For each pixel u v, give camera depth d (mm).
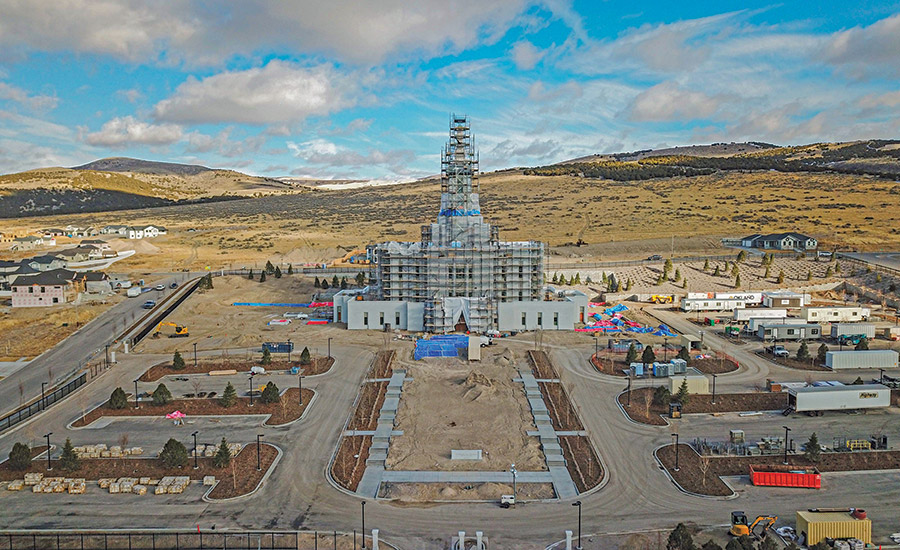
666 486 70562
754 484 70438
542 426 88188
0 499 68062
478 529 61875
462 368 116188
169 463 74375
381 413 93375
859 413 92750
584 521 63219
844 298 179750
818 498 67438
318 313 168125
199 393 101938
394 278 150000
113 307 170000
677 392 98750
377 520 63719
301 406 96312
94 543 59375
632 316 162875
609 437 84438
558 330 146250
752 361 120812
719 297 168375
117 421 90625
